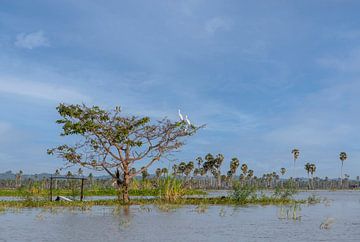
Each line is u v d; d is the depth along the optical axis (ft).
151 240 64.08
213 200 168.04
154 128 159.53
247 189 169.37
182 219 97.66
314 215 112.16
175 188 161.17
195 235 69.82
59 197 165.27
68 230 76.13
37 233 71.92
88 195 228.22
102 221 92.12
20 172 575.79
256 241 63.21
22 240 63.72
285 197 186.09
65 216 105.19
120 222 90.17
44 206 139.85
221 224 87.10
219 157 570.46
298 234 71.56
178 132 162.20
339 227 82.33
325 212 123.95
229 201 164.96
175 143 162.30
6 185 561.43
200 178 582.76
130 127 156.04
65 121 154.10
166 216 105.09
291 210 130.11
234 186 172.65
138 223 88.53
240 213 116.16
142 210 125.70
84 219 96.78
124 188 157.38
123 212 118.73
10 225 84.17
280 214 110.63
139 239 65.10
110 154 155.74
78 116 152.87
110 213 114.21
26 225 84.17
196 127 165.89
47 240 63.72
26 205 142.41
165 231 75.00
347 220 97.81
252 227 81.46
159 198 166.40
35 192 224.12
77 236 68.23
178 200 159.33
